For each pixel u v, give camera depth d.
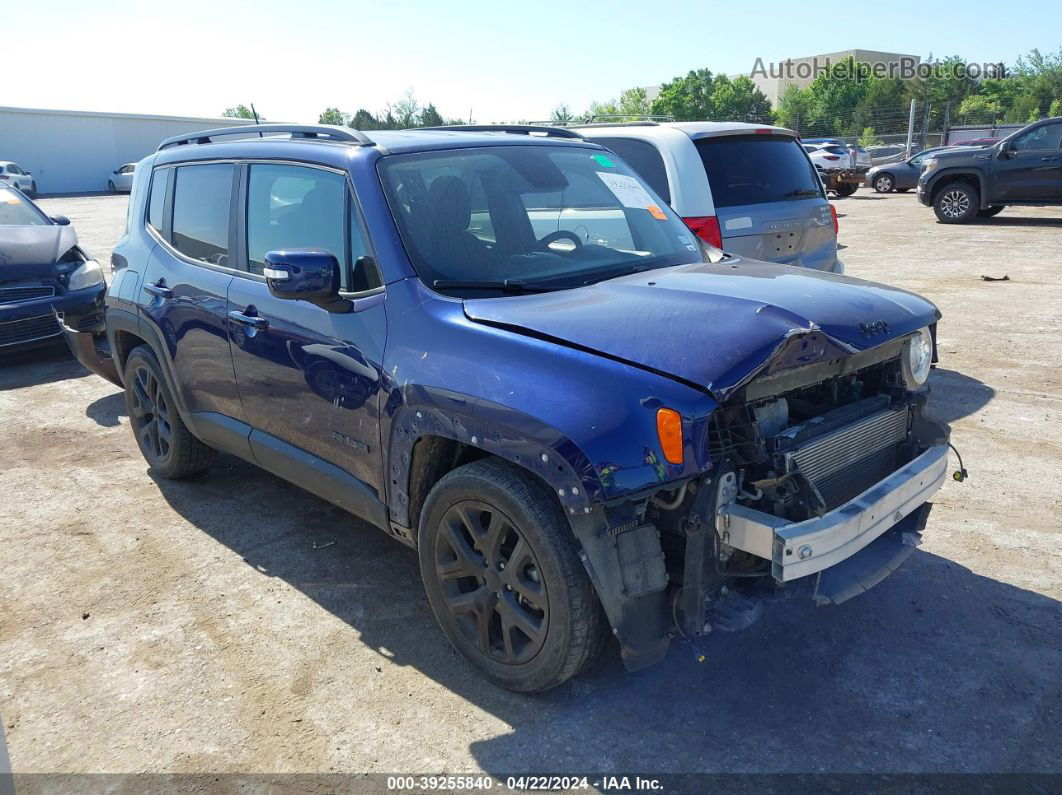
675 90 83.25
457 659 3.21
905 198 25.42
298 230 3.64
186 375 4.31
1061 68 65.31
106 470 5.28
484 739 2.76
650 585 2.56
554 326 2.76
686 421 2.45
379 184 3.35
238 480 5.04
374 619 3.50
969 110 61.97
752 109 81.69
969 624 3.29
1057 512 4.21
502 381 2.68
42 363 8.17
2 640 3.42
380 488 3.24
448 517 2.98
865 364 2.95
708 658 3.12
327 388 3.37
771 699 2.89
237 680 3.12
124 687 3.10
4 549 4.21
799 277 3.29
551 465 2.50
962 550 3.86
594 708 2.88
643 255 3.70
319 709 2.94
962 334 7.76
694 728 2.76
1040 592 3.50
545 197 3.68
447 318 2.98
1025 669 3.01
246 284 3.86
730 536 2.60
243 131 4.43
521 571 2.79
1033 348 7.21
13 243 7.80
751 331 2.62
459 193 3.46
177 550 4.16
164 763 2.70
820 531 2.54
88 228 21.20
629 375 2.53
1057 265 11.45
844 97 73.75
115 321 4.90
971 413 5.68
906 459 3.26
